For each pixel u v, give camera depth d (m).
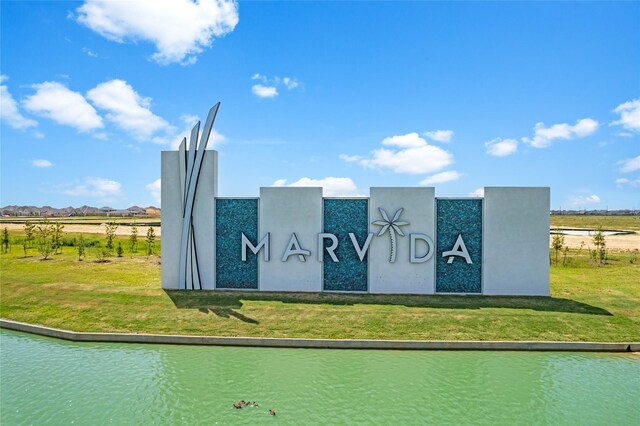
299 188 19.11
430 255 18.45
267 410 9.63
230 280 19.39
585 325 14.41
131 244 35.66
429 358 12.55
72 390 10.55
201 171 19.47
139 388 10.67
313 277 19.03
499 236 18.36
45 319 15.38
